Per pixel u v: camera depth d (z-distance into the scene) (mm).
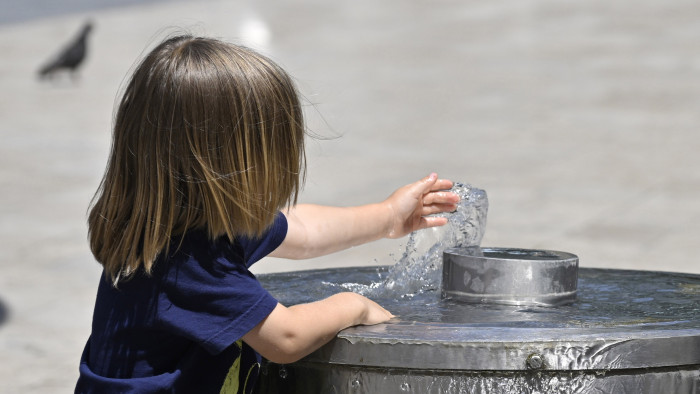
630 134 16609
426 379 2449
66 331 8172
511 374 2418
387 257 9891
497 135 16922
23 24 33531
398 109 19328
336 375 2562
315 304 2572
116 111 2736
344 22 30438
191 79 2463
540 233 10812
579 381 2418
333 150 15586
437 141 16516
